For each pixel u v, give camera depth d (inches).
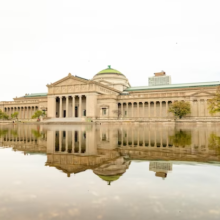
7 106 6505.9
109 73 6245.1
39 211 247.4
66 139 1130.7
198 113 4338.1
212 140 1045.2
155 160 549.6
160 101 4739.2
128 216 233.3
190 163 511.8
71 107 5349.4
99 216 232.5
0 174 416.5
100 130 1985.7
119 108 5196.9
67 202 273.3
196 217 230.2
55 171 438.6
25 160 557.3
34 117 4699.8
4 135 1429.6
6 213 242.2
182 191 312.3
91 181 365.1
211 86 4921.3
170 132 1699.1
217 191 311.7
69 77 5019.7
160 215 234.5
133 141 1018.7
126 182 357.1
